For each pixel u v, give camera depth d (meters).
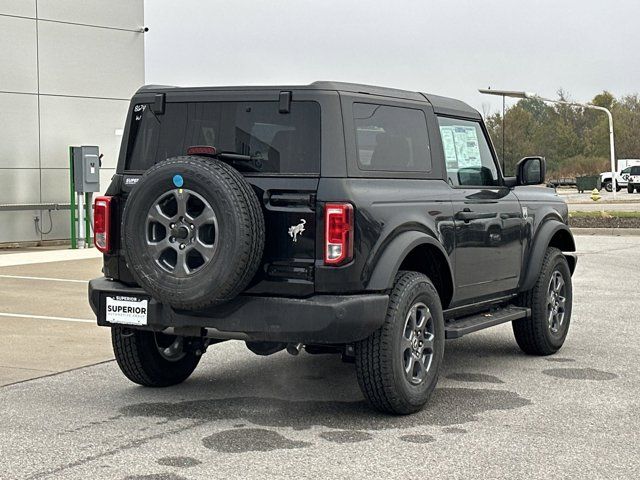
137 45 19.86
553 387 7.23
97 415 6.36
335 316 5.81
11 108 17.84
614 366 8.02
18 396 6.88
